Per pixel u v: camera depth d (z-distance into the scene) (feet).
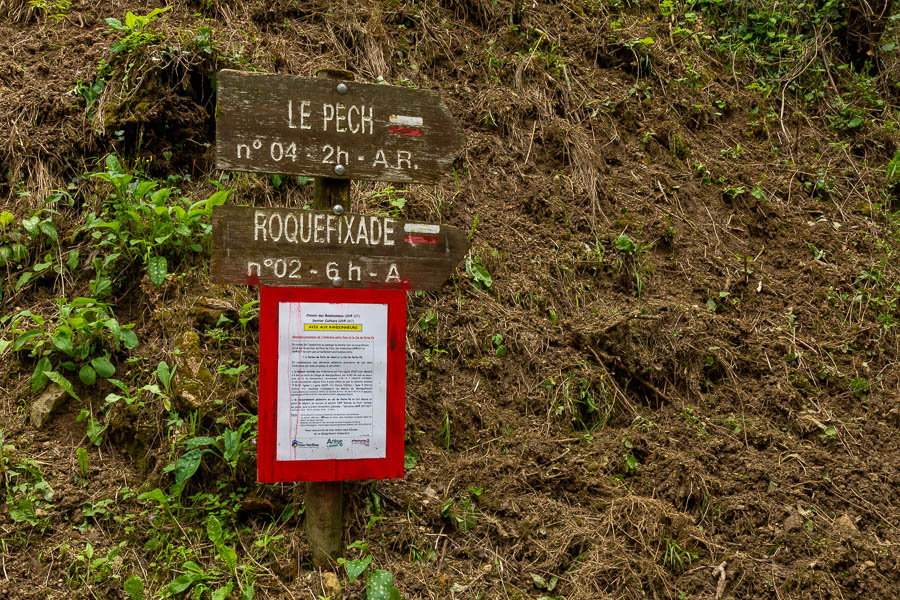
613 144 17.61
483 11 18.86
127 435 10.79
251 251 9.38
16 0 15.60
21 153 13.28
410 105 9.99
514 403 12.58
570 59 18.81
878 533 11.62
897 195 19.21
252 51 15.49
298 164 9.49
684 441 12.51
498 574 10.13
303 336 9.41
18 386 11.18
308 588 9.39
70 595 9.00
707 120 19.19
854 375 14.35
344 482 10.57
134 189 12.99
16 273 12.39
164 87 14.06
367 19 17.42
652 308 14.29
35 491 9.94
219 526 9.41
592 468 11.68
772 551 11.08
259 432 9.24
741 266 16.03
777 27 23.13
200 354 11.12
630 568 10.27
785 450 12.67
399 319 9.81
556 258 14.87
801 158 19.19
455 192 15.21
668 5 21.27
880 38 23.20
